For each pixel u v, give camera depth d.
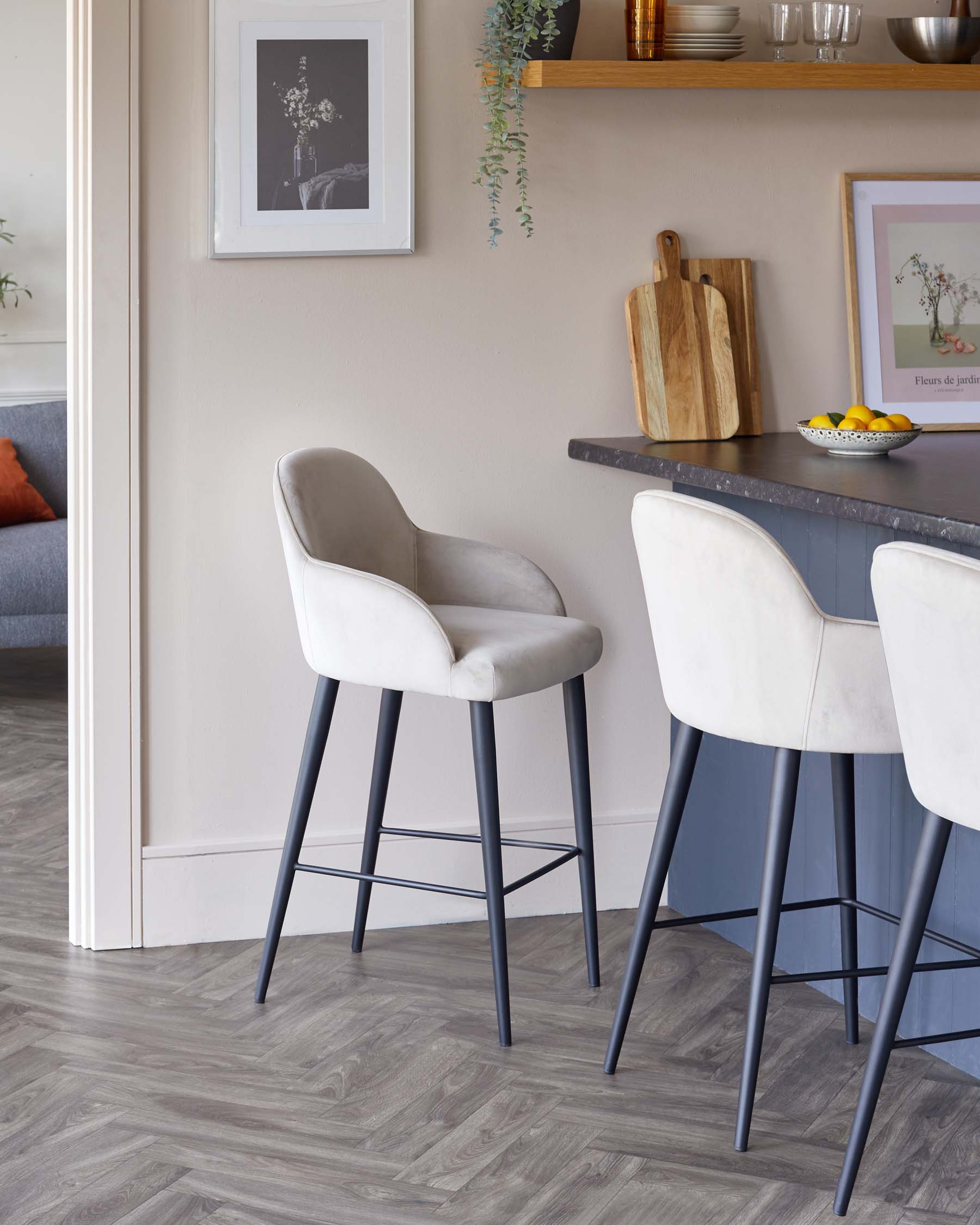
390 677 2.66
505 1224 2.13
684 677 2.32
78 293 2.98
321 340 3.11
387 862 3.27
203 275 3.03
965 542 2.06
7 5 6.03
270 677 3.18
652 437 3.21
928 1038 2.20
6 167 6.12
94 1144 2.33
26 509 5.40
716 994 2.94
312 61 3.01
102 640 3.06
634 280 3.25
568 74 2.99
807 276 3.36
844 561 2.75
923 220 3.40
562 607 3.07
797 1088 2.55
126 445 3.01
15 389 6.25
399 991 2.93
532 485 3.27
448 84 3.09
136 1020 2.78
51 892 3.43
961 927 2.59
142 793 3.14
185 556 3.10
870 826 2.78
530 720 3.33
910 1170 2.29
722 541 2.16
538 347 3.22
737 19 3.14
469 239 3.15
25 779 4.25
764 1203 2.20
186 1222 2.12
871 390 3.37
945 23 3.18
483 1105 2.47
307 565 2.70
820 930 2.93
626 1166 2.29
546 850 3.35
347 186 3.05
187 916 3.18
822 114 3.32
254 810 3.21
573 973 3.03
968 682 1.82
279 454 3.12
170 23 2.94
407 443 3.19
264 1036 2.72
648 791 3.42
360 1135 2.37
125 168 2.93
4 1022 2.76
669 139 3.23
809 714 2.17
